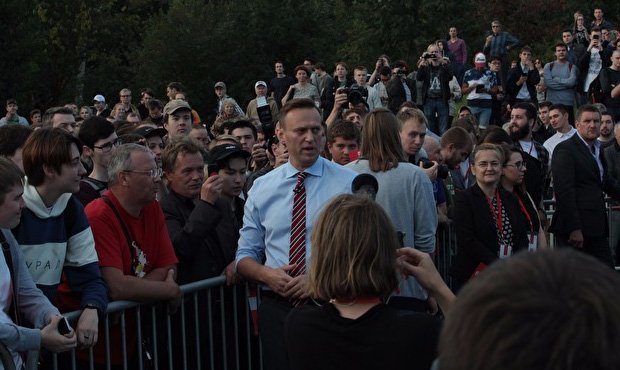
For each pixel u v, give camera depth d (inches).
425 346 105.8
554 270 44.0
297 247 173.0
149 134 260.2
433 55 645.9
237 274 190.5
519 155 240.2
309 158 174.7
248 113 663.8
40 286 152.7
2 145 189.3
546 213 319.6
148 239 175.0
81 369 164.2
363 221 111.7
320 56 1183.6
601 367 41.3
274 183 178.1
